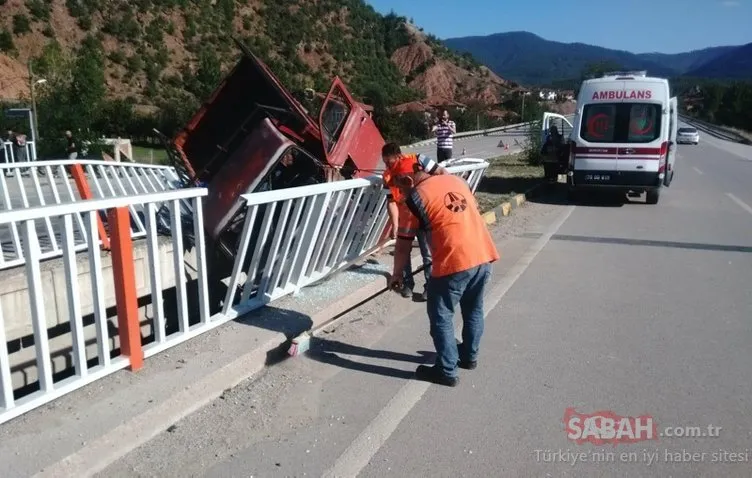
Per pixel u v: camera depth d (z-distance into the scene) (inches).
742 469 140.9
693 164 1035.9
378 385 181.3
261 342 192.1
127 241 164.4
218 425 156.9
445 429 156.9
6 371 141.1
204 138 365.4
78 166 313.7
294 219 219.3
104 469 136.8
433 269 175.2
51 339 235.1
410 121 1861.5
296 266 237.8
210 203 294.0
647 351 206.8
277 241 217.0
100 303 161.9
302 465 140.7
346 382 183.3
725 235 409.1
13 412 141.8
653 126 528.7
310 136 334.0
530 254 349.4
